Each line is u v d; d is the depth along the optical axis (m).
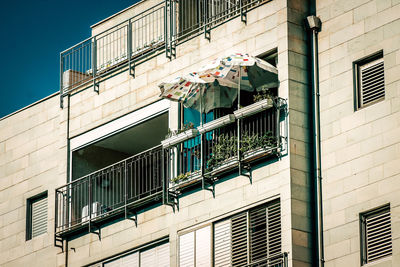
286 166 34.91
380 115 33.94
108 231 39.81
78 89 42.72
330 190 34.47
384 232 33.22
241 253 35.56
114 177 42.16
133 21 41.44
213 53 38.31
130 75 40.91
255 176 35.69
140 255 38.72
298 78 35.81
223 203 36.41
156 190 40.84
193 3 40.84
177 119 38.91
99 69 44.28
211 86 37.94
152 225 38.47
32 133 44.44
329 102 35.22
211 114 38.31
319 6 36.38
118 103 41.03
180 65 39.31
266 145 35.38
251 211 35.66
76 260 40.59
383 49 34.38
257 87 36.22
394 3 34.50
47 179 43.28
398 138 33.38
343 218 33.97
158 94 39.75
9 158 44.94
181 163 38.22
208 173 36.56
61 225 41.53
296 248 34.06
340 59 35.31
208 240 36.59
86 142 41.84
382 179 33.44
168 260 37.84
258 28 37.09
